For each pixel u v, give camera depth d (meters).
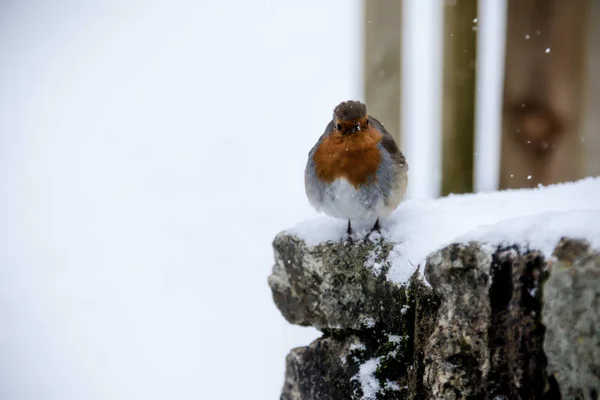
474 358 4.52
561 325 3.99
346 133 6.50
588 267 3.86
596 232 3.97
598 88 8.53
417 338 5.21
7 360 11.75
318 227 6.47
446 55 9.42
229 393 9.95
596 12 8.48
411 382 5.27
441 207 6.57
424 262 5.39
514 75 8.85
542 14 8.65
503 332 4.39
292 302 6.46
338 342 5.98
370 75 9.84
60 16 33.72
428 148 15.47
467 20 9.27
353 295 5.88
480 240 4.55
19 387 10.89
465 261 4.58
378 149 6.53
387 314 5.62
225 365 10.59
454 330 4.62
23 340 12.28
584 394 3.86
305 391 6.14
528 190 6.82
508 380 4.36
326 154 6.64
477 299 4.54
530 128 8.82
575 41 8.56
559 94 8.66
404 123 9.88
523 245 4.33
